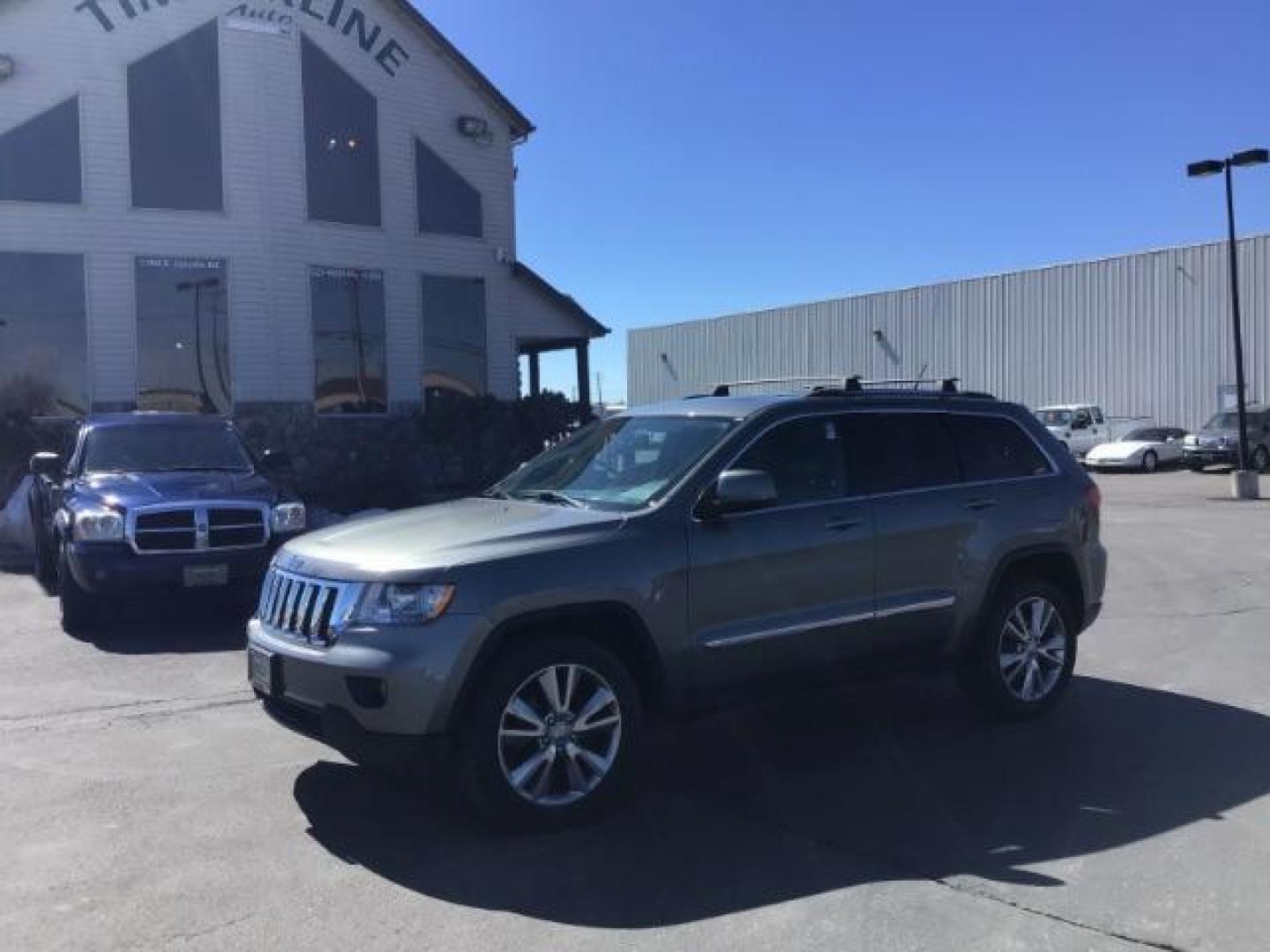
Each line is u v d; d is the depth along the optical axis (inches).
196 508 366.0
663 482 219.3
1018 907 162.7
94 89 702.5
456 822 199.2
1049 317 1551.4
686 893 168.9
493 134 861.8
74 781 221.6
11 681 304.5
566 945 151.8
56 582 465.4
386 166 805.2
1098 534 278.5
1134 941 152.0
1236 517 756.0
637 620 203.3
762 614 218.8
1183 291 1405.0
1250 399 1341.0
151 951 150.6
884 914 160.9
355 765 230.7
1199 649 339.0
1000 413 268.7
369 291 797.2
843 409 242.4
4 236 681.6
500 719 189.8
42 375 694.5
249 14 745.0
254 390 748.0
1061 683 267.4
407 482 751.1
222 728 259.4
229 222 740.0
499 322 864.3
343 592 193.8
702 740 250.4
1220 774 222.7
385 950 150.5
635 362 2212.1
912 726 259.3
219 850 186.4
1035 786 216.5
